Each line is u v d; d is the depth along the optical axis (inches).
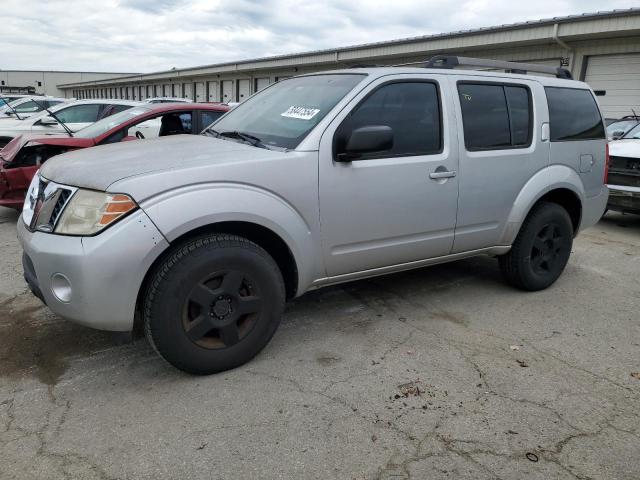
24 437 93.5
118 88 2153.1
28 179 233.0
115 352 125.6
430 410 105.3
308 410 104.1
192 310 110.7
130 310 103.0
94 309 100.9
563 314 158.2
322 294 169.0
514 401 109.6
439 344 135.2
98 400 105.7
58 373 115.6
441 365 124.0
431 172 139.9
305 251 122.9
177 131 263.6
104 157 119.6
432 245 147.1
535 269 174.4
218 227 112.5
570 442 96.7
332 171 123.8
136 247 100.0
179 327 107.7
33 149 233.9
